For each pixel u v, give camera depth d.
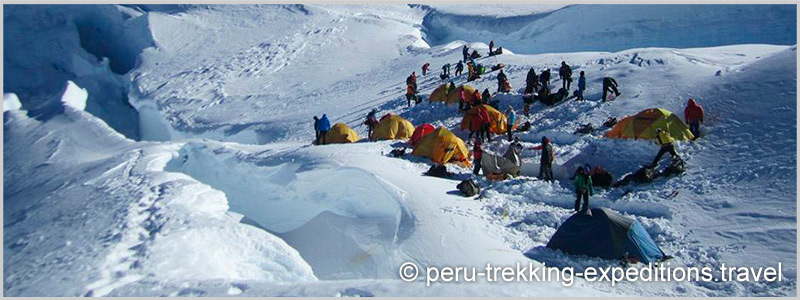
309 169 19.41
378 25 66.12
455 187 17.38
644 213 15.24
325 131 26.44
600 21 57.62
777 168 15.55
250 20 72.19
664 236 13.68
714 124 19.62
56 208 19.52
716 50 30.48
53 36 68.12
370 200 17.03
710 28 52.62
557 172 18.55
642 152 18.95
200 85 52.72
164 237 13.95
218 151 26.14
